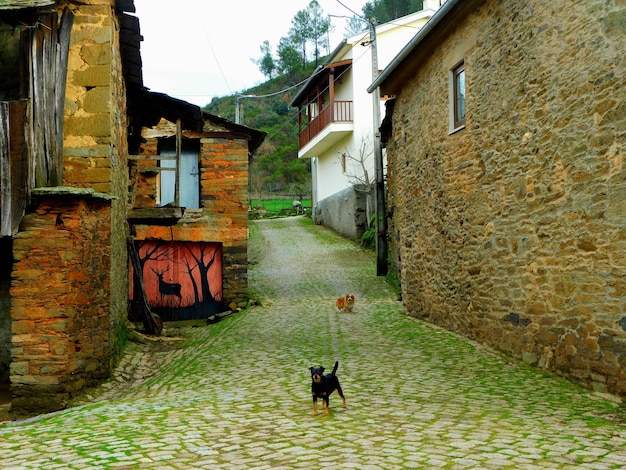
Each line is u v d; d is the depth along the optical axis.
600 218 5.98
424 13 25.11
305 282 18.38
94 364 8.06
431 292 11.06
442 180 10.30
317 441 4.41
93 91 8.90
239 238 15.19
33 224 7.39
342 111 25.66
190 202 15.59
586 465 3.75
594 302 6.09
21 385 7.21
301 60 68.94
